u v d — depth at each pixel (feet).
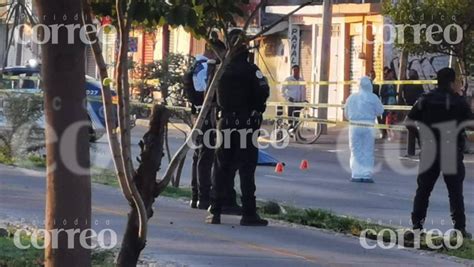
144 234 31.24
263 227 59.16
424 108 57.62
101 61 29.53
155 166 31.65
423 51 133.69
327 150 130.41
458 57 132.05
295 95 145.18
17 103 84.89
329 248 52.90
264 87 57.88
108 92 29.55
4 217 57.41
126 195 31.07
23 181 74.18
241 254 49.85
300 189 85.30
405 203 77.77
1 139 85.66
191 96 65.16
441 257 51.93
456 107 57.26
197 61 65.31
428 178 57.93
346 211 71.41
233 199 63.31
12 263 44.42
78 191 31.27
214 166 59.67
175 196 71.82
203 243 52.44
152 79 83.30
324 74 155.74
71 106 30.53
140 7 28.50
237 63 57.77
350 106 93.81
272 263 47.80
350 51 177.99
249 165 58.95
